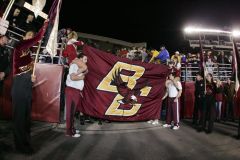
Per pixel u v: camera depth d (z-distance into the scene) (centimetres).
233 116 1173
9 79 785
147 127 891
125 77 909
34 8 679
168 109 922
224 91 1205
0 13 779
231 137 805
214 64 1331
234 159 586
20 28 870
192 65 1298
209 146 688
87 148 605
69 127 691
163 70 975
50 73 795
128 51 1334
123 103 906
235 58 901
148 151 615
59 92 793
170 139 745
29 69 550
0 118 795
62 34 995
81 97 831
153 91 960
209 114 853
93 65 855
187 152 623
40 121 799
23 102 534
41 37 542
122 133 785
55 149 578
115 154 578
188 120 1118
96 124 874
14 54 527
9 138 616
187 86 1159
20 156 515
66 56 816
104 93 874
